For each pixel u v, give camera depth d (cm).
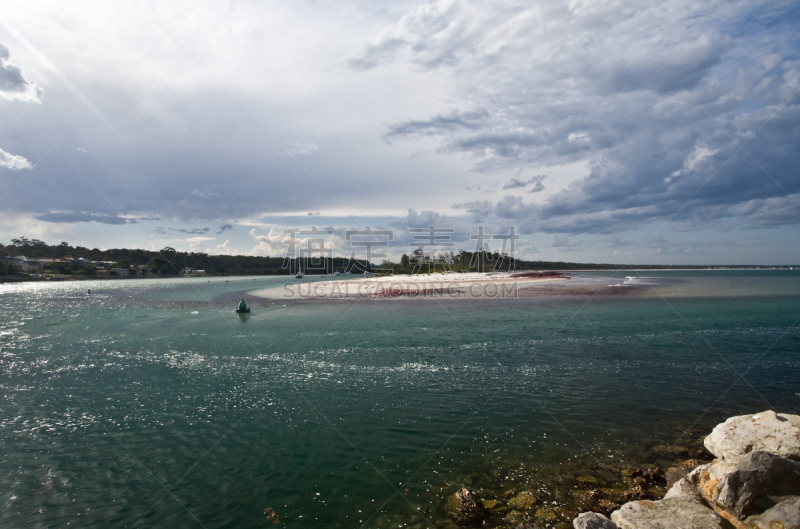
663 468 739
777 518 466
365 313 2842
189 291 6234
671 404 1067
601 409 1037
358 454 826
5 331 2416
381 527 597
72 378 1380
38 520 640
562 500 645
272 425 978
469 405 1077
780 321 2350
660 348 1684
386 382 1277
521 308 2962
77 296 5562
